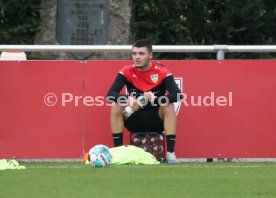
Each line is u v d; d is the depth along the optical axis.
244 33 59.69
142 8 58.53
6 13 56.94
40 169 29.53
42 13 53.88
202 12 58.31
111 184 25.09
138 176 27.09
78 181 25.80
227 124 33.91
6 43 56.34
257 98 33.84
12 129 33.94
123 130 32.94
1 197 22.48
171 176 27.16
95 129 34.00
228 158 33.97
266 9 60.84
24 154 33.97
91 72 33.94
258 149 33.94
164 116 32.19
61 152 34.00
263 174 28.02
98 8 53.19
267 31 60.56
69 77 33.94
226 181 25.95
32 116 33.97
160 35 58.84
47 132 33.97
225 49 34.25
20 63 33.91
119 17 53.22
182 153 33.97
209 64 33.84
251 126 33.91
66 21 53.38
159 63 33.75
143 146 32.66
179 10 58.50
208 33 58.94
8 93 33.94
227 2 58.84
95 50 34.56
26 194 23.03
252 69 33.84
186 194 23.16
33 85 33.94
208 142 33.97
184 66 33.81
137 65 32.47
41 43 53.91
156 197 22.58
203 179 26.42
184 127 33.94
